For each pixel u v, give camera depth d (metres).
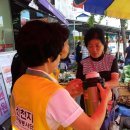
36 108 0.93
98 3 4.31
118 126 2.11
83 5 4.41
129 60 6.63
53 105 0.92
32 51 0.95
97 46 2.04
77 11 10.20
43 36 0.95
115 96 2.01
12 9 4.43
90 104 1.20
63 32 1.01
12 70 2.03
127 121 2.36
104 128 1.66
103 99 1.12
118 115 2.32
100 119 1.00
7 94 2.51
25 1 4.12
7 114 2.37
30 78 1.01
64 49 1.04
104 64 2.07
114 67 2.06
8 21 4.24
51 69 1.05
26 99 0.98
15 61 1.95
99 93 1.19
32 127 0.96
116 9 3.96
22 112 1.00
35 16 5.30
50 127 0.95
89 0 4.30
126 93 2.84
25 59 0.99
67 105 0.93
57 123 0.96
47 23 1.00
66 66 5.43
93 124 0.95
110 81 1.92
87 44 2.10
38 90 0.95
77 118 0.93
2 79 2.51
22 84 1.03
